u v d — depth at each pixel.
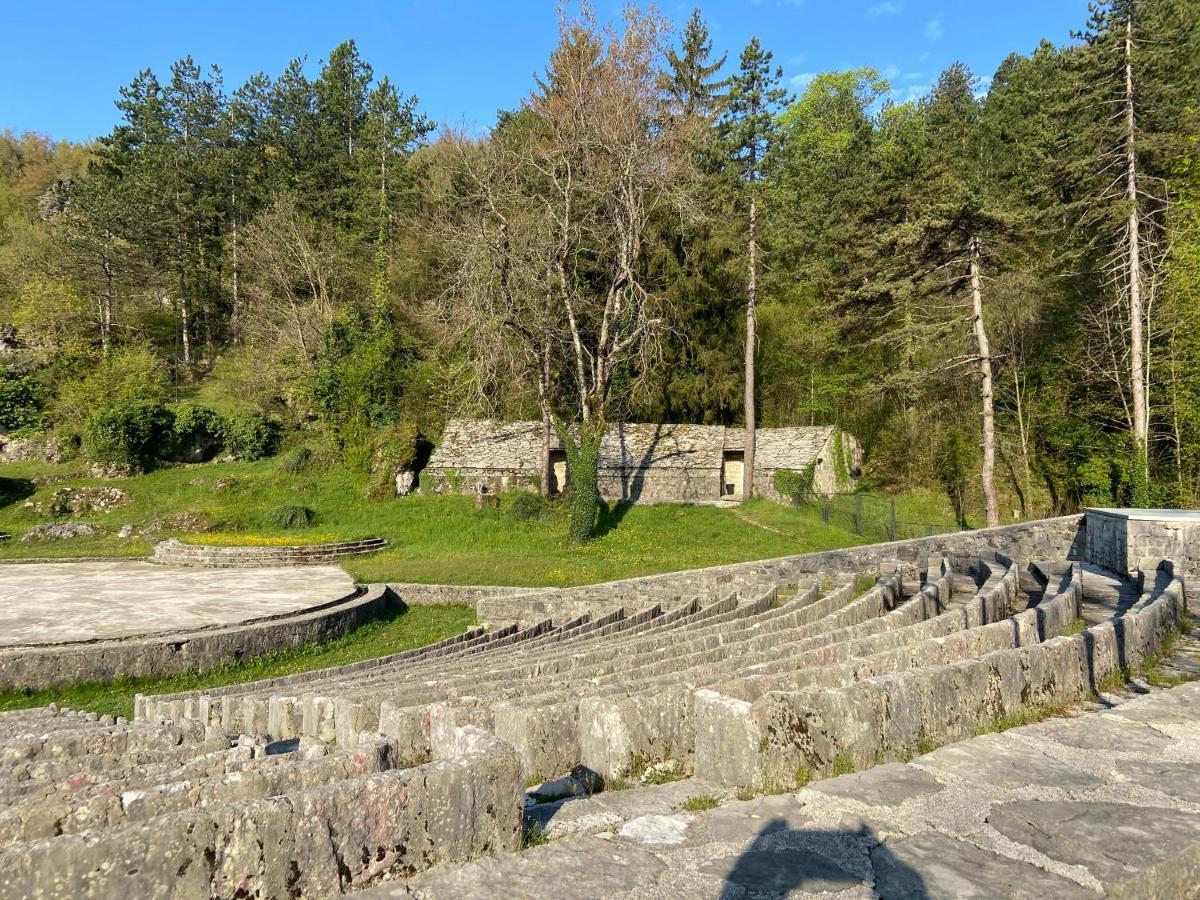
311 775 3.99
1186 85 29.53
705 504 35.19
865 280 34.88
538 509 33.47
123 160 54.47
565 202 31.30
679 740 5.73
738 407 41.50
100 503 37.44
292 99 55.38
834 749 4.82
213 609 18.33
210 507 36.38
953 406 38.81
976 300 28.78
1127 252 28.61
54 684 13.63
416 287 49.03
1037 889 3.09
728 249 38.56
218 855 2.94
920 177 35.22
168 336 56.16
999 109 47.50
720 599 19.09
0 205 72.19
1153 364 29.73
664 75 31.98
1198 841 3.50
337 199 51.69
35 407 44.88
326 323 42.88
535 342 32.34
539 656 11.20
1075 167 28.05
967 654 7.19
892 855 3.45
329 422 41.06
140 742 6.79
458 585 23.50
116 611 17.97
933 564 19.12
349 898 3.16
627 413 40.53
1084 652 6.94
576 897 3.14
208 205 50.53
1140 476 27.58
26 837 3.46
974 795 4.13
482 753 3.77
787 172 46.75
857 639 7.89
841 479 37.41
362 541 30.92
